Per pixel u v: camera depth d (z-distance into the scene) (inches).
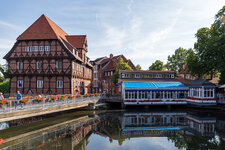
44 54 1143.0
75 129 605.3
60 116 839.1
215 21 1127.0
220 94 1040.2
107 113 938.1
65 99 790.5
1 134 528.4
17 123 677.3
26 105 577.6
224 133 561.3
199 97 1050.7
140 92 1112.8
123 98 1117.1
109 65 1996.8
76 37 1434.5
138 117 829.8
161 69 2123.5
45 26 1192.2
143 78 1358.3
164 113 944.3
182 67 2113.7
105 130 595.8
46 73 1129.4
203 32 1183.6
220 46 938.7
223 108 979.9
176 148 432.8
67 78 1114.7
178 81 1299.2
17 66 1163.9
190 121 738.8
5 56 1168.2
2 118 482.0
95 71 2128.4
